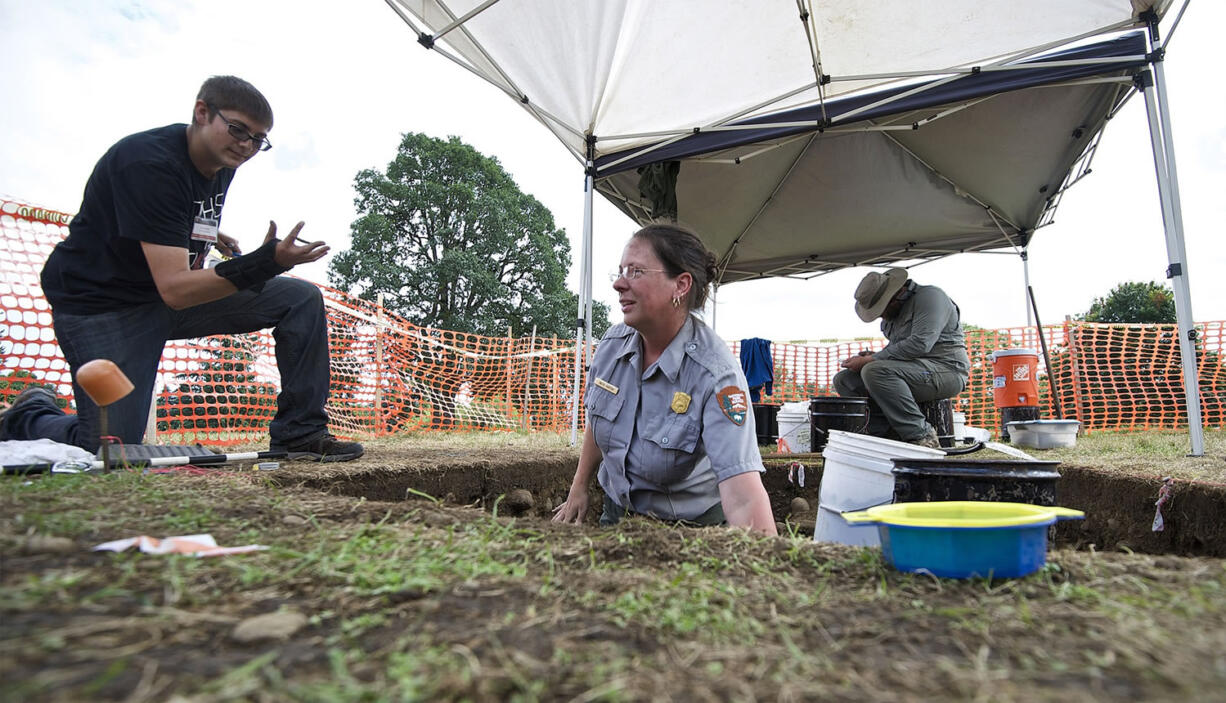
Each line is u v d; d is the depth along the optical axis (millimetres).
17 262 5023
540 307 26828
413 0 4910
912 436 5461
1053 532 2373
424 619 940
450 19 5055
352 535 1392
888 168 7449
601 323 29922
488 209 26625
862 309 6039
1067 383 9172
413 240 27281
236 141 2799
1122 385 8977
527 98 5695
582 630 918
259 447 4793
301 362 3383
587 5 5074
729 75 5754
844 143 7176
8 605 869
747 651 865
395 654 799
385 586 1044
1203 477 3123
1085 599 1086
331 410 7652
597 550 1423
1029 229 8242
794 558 1417
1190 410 4301
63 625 827
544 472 4500
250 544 1289
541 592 1071
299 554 1199
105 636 808
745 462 2283
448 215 26781
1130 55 4613
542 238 27812
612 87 5961
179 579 1018
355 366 7898
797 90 5492
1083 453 4852
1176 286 4355
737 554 1437
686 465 2469
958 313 5852
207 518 1489
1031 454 4805
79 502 1573
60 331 2787
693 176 7582
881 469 2672
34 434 2955
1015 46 5160
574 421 5973
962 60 5379
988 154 6930
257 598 986
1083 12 4742
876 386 5555
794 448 6156
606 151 6484
